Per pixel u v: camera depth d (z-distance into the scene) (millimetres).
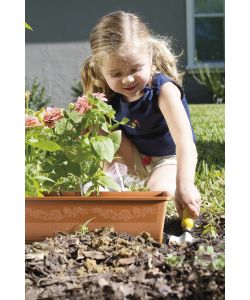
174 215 3002
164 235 2684
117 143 2729
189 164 2812
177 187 2750
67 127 2713
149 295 1903
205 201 3123
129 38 2943
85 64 3332
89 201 2559
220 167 3963
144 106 3217
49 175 2674
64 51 9578
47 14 9531
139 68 2943
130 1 9516
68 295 1948
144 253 2246
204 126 5941
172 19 9617
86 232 2537
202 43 10039
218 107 7902
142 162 3457
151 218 2559
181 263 2088
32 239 2602
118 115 3383
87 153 2639
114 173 3104
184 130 2938
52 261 2205
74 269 2164
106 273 2094
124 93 2994
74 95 9555
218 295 1904
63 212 2574
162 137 3344
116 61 2920
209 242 2539
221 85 9391
